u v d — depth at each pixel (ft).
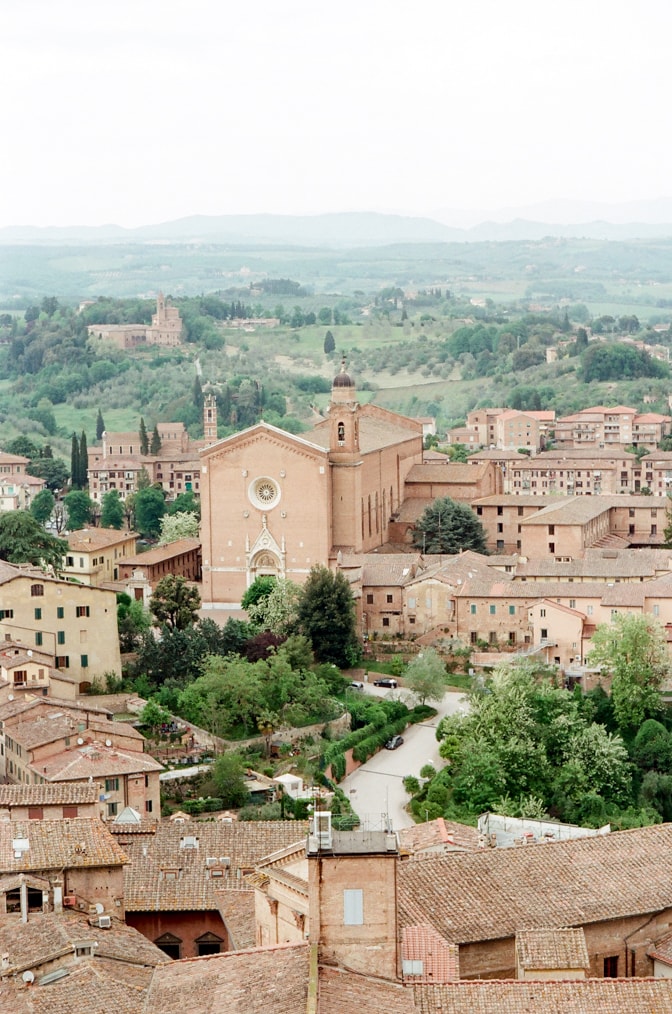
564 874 399.44
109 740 612.70
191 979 328.90
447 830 488.85
